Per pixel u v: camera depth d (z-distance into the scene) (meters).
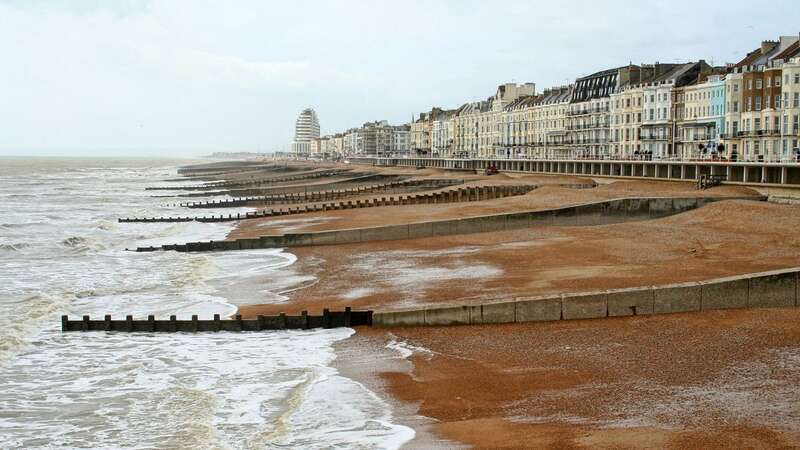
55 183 185.75
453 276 41.03
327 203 96.81
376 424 20.50
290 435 19.89
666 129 127.31
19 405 22.98
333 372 25.45
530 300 30.72
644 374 23.58
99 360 27.89
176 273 47.34
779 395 21.17
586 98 160.12
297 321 32.06
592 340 27.69
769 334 27.17
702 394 21.50
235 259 52.50
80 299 39.59
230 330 32.03
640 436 18.59
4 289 42.59
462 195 91.31
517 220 59.06
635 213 61.66
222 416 21.66
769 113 94.94
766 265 39.47
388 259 48.56
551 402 21.55
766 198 69.12
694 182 84.44
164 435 20.39
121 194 139.00
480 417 20.69
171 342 30.44
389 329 31.19
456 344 28.23
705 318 29.64
